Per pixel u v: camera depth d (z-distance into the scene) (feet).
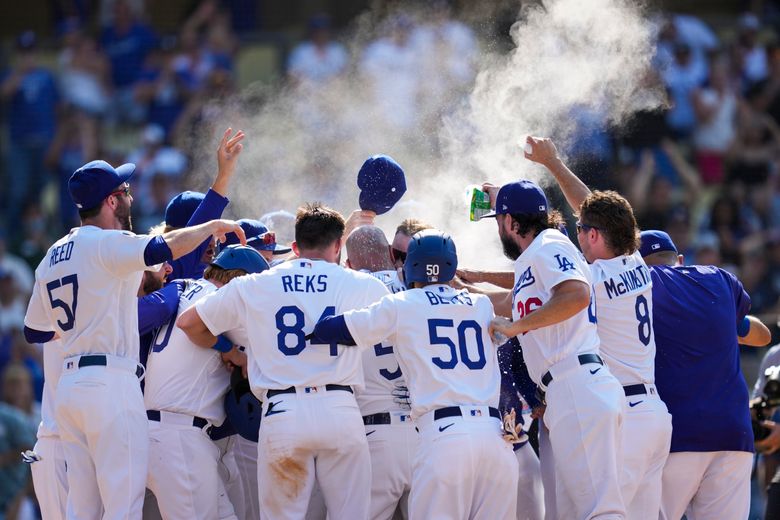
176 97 160.25
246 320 61.77
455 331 60.80
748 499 68.33
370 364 65.72
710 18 170.60
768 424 74.28
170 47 166.81
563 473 61.26
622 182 138.31
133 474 61.36
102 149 158.51
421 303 60.90
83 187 64.28
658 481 64.18
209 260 74.59
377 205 74.64
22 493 112.78
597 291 64.34
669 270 69.26
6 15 180.34
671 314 67.51
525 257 62.23
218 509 67.15
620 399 61.00
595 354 61.77
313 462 61.57
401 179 74.69
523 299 61.93
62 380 62.28
